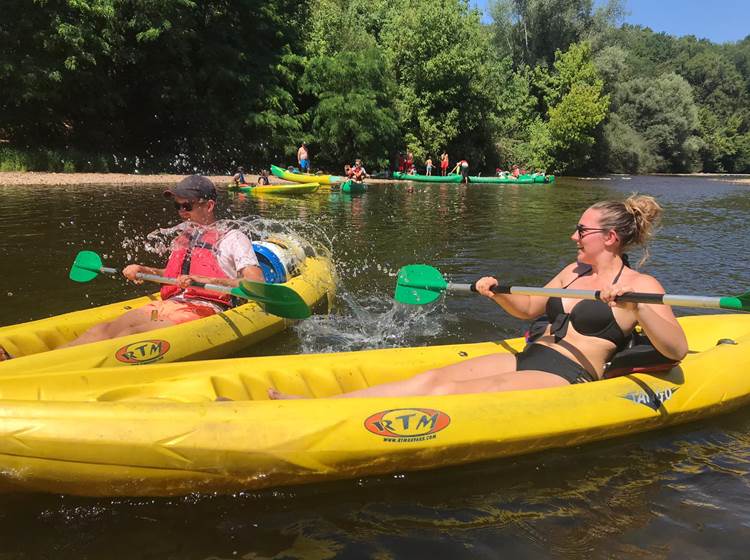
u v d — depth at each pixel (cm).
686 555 211
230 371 317
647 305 279
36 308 480
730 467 274
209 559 207
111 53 1767
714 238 912
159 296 464
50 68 1650
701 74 5600
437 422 262
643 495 250
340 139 2355
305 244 644
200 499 242
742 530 225
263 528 225
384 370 349
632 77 4906
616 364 307
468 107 2716
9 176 1496
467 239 875
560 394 288
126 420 234
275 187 1491
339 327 480
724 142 4769
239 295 374
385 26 2784
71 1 1619
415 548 215
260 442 239
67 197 1167
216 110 2098
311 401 258
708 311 534
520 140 3155
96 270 455
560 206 1412
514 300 347
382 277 638
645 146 4122
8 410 229
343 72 2300
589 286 309
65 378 292
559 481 262
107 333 375
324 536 221
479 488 255
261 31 2262
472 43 2672
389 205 1344
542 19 3478
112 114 1928
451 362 360
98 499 240
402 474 264
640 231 301
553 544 218
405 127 2650
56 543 214
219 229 403
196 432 236
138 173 1869
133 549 212
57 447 226
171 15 1845
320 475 250
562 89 3231
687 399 312
